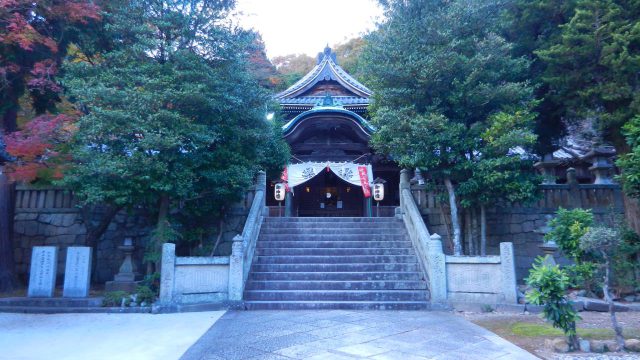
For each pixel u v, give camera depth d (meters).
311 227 12.54
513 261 8.71
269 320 7.59
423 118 9.88
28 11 9.79
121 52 9.52
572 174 12.45
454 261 9.15
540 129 12.35
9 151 8.35
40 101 11.50
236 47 10.17
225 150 10.35
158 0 9.54
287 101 21.05
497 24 11.02
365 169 17.06
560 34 10.73
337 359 5.17
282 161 14.18
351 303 8.80
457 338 6.26
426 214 12.79
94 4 10.15
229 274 9.12
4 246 10.80
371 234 11.90
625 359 5.17
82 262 9.34
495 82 10.66
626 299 9.37
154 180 9.17
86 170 8.78
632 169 7.04
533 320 7.63
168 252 8.74
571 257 6.77
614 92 9.62
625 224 9.91
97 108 8.45
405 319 7.68
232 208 12.77
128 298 8.86
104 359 5.24
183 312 8.43
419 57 10.39
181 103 9.38
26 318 7.95
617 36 9.21
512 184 9.96
